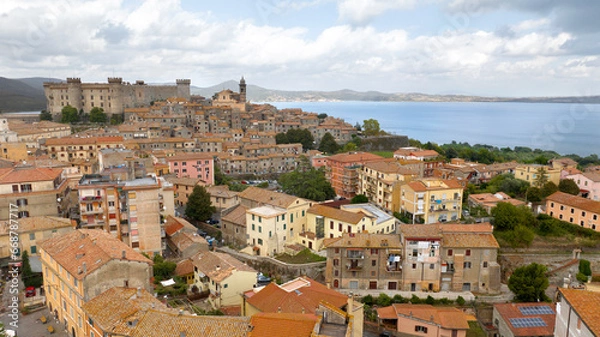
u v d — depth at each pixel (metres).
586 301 55.00
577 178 146.38
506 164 175.38
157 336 51.94
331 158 172.38
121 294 60.62
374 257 95.94
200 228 130.00
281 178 178.25
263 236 107.50
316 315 54.66
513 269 111.69
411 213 124.50
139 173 111.81
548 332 78.44
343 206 126.19
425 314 81.62
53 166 130.88
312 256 106.94
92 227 98.69
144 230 99.19
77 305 63.53
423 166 163.38
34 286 82.06
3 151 150.12
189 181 153.50
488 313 91.38
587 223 118.50
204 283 85.94
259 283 94.69
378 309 86.62
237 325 53.38
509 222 117.88
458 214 126.50
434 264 95.69
